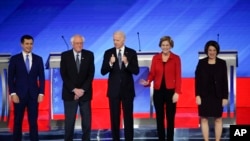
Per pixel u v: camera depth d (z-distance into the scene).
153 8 20.11
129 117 13.02
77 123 16.94
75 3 20.20
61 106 16.47
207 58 13.04
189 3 20.02
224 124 16.20
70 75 13.00
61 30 20.25
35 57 13.32
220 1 19.89
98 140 15.20
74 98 12.92
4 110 16.64
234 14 19.92
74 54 13.10
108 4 20.16
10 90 13.07
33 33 20.25
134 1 20.11
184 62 20.12
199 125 17.02
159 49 20.16
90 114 13.10
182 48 20.12
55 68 16.14
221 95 12.81
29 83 13.14
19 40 20.22
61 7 20.23
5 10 20.16
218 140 13.15
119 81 12.96
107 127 17.33
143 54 16.11
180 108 18.39
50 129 16.66
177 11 20.05
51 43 20.25
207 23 20.02
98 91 18.58
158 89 13.00
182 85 18.55
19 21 20.20
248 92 19.17
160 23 20.12
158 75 13.02
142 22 20.14
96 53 20.30
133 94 13.11
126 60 12.66
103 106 18.52
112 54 13.00
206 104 12.91
